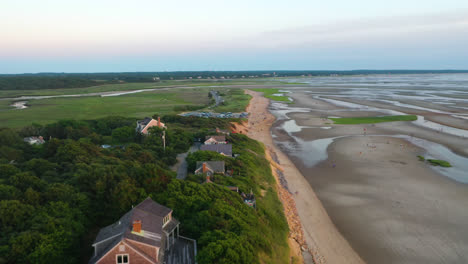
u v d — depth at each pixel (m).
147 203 37.78
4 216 32.78
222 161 63.28
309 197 62.62
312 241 47.47
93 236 36.84
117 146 82.69
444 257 43.31
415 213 55.25
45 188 41.50
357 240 47.72
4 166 46.78
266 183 64.25
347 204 59.25
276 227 47.22
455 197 61.31
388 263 42.47
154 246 30.53
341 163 82.25
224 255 31.73
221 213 40.38
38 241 30.70
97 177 45.09
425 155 87.75
